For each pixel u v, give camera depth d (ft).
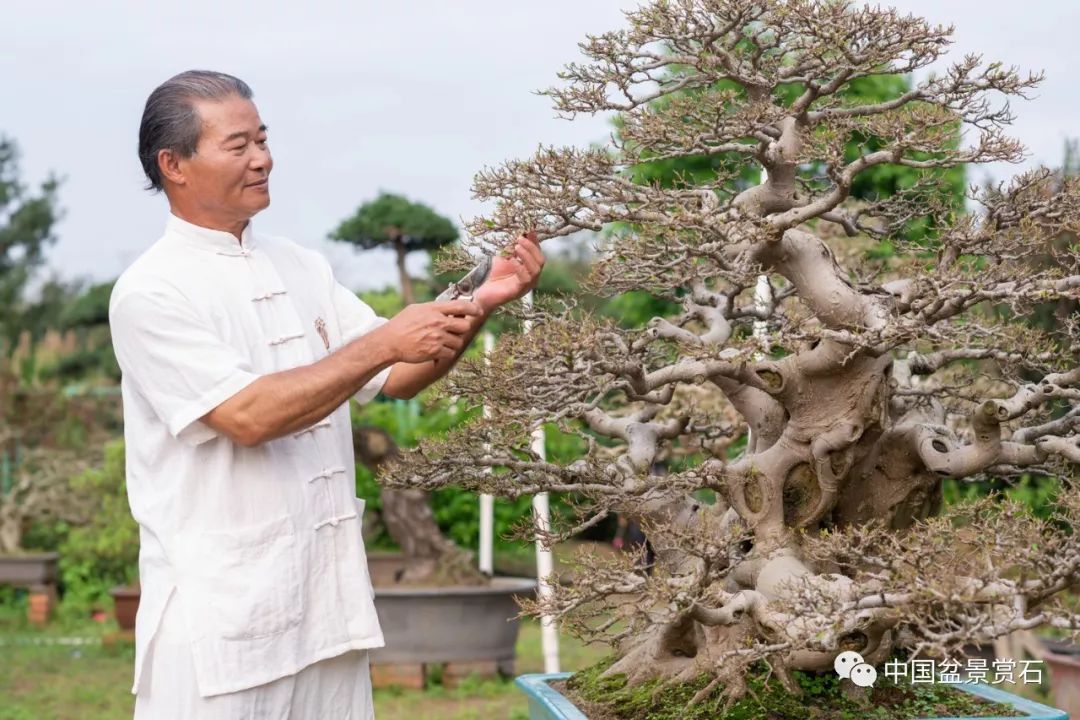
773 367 10.97
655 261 10.48
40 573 36.32
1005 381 11.98
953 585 8.29
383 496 26.30
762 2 9.80
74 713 23.65
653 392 11.59
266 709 8.45
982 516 9.42
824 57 10.05
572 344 9.89
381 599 24.53
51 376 58.23
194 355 8.31
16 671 27.94
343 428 9.38
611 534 38.34
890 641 11.49
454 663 24.99
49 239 59.11
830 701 11.50
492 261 9.52
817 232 16.88
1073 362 11.54
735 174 11.35
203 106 8.59
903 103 10.27
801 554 11.25
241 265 8.94
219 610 8.34
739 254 10.67
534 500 18.28
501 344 10.89
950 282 9.34
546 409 10.98
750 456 11.40
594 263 11.07
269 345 8.93
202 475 8.52
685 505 12.27
